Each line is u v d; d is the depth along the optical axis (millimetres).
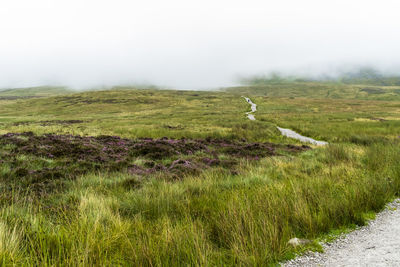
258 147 14352
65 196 5453
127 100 111250
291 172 7832
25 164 8148
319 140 21406
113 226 3520
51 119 50156
